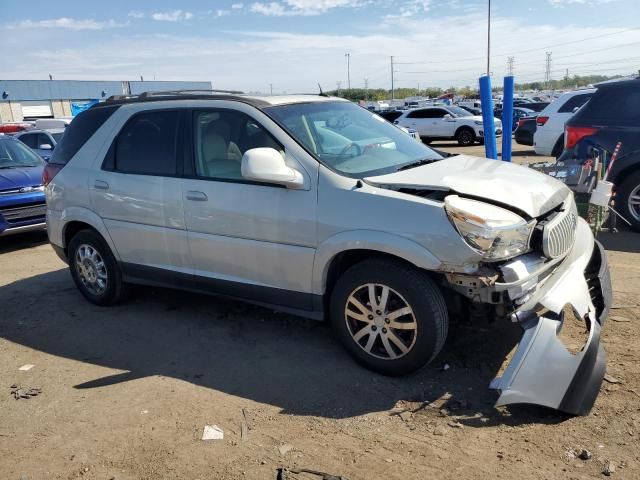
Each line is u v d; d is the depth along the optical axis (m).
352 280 3.74
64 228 5.43
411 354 3.60
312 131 4.20
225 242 4.27
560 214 3.75
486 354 4.00
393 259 3.63
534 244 3.50
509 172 4.02
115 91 61.88
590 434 3.04
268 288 4.19
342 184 3.74
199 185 4.36
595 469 2.77
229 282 4.38
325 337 4.49
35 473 3.01
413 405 3.45
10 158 8.91
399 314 3.61
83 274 5.46
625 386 3.45
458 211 3.29
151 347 4.50
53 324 5.10
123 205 4.86
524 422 3.20
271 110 4.22
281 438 3.20
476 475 2.79
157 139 4.70
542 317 3.28
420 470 2.86
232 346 4.43
